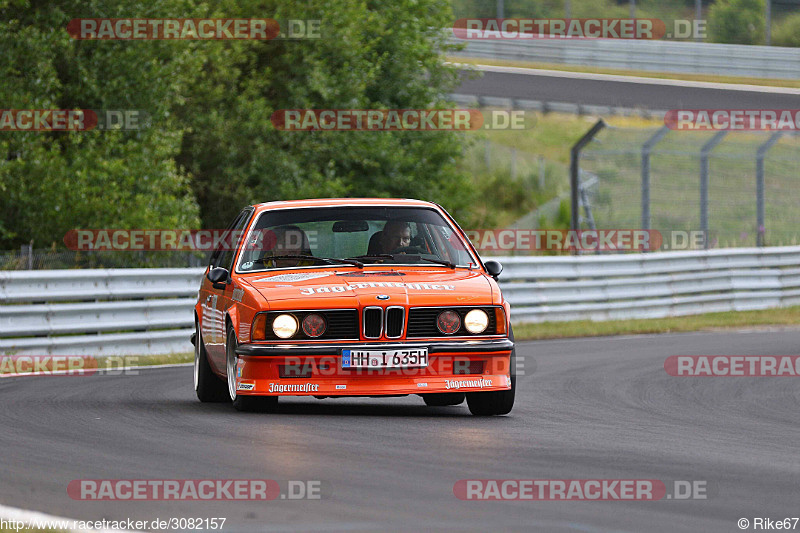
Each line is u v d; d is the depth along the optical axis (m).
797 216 116.75
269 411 30.16
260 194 88.06
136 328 52.69
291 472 20.33
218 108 88.94
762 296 81.31
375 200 32.84
